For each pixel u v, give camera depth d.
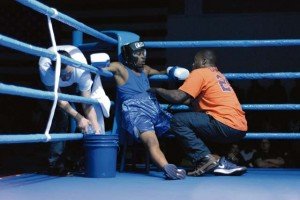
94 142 3.05
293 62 7.64
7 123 7.75
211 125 3.19
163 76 3.74
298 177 3.15
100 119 3.48
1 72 8.59
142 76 3.55
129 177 3.12
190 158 3.20
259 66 7.71
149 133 3.21
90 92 3.38
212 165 3.14
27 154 6.83
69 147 4.60
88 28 3.16
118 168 3.77
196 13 8.02
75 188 2.53
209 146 5.25
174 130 3.22
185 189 2.50
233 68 7.76
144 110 3.33
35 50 2.49
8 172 3.50
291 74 3.57
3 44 2.20
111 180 2.93
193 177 3.11
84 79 3.28
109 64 3.38
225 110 3.23
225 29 7.93
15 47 2.31
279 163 5.37
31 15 8.49
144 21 8.39
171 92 3.25
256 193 2.36
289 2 7.77
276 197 2.22
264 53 7.70
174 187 2.59
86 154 3.10
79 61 3.07
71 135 2.95
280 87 6.69
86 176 3.11
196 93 3.24
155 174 3.32
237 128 3.22
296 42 3.56
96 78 3.43
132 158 3.73
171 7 8.12
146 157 3.41
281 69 7.68
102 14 8.55
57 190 2.45
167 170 2.96
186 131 3.18
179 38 8.06
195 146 3.16
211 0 7.98
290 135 3.55
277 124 6.17
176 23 8.09
